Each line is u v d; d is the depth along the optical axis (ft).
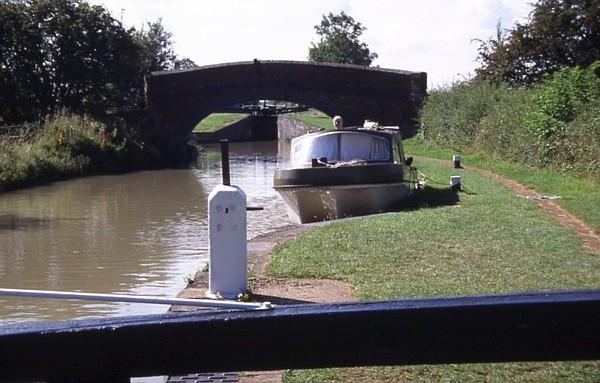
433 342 6.30
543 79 118.52
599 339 6.15
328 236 41.06
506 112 106.93
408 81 175.73
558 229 42.93
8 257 51.47
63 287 41.24
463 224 44.73
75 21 158.40
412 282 29.53
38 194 98.07
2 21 153.99
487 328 6.21
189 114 176.86
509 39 142.51
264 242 42.24
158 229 64.13
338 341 6.40
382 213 56.03
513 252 35.91
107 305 36.65
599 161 71.67
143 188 104.83
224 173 28.58
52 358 6.40
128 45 165.78
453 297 6.42
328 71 177.27
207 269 35.12
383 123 177.17
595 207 52.01
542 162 88.02
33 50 155.84
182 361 6.48
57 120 134.21
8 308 36.29
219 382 18.61
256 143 249.55
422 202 61.31
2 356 6.34
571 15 135.74
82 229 65.05
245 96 178.19
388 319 6.30
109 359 6.42
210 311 6.66
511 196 61.26
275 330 6.40
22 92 157.89
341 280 31.01
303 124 215.72
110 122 148.66
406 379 18.63
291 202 62.75
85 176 125.18
